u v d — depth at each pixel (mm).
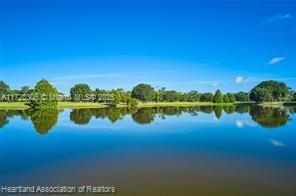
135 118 66812
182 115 77062
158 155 27672
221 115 76938
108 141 35719
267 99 184250
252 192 17797
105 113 83625
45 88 104000
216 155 27625
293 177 20578
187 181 19828
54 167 23656
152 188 18516
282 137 38406
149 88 190750
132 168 23172
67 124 53688
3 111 89938
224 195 17344
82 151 29812
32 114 78312
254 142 34594
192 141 35344
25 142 35375
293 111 95250
